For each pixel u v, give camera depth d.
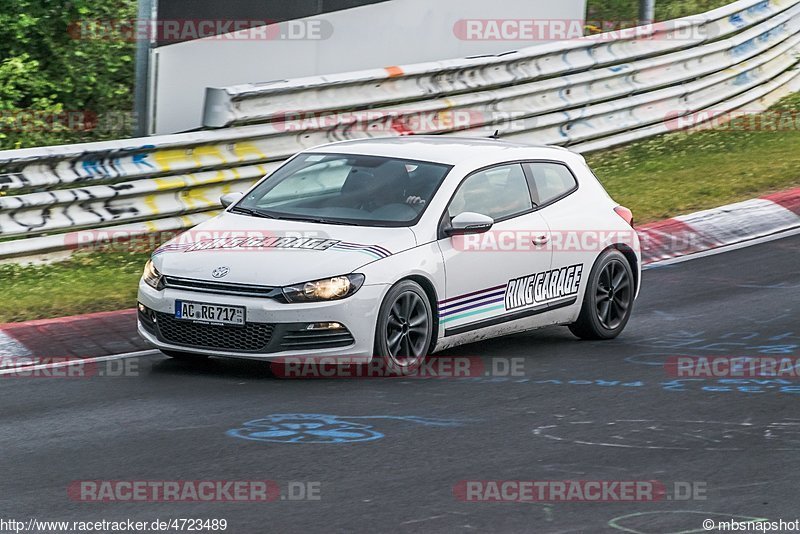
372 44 51.84
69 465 21.62
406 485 20.80
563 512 19.61
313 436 23.58
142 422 24.39
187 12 45.50
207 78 46.25
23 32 51.75
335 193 30.88
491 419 25.12
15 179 38.69
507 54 53.59
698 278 40.78
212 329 27.92
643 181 52.62
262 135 44.56
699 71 61.97
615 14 72.62
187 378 28.14
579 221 33.12
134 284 37.31
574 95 56.28
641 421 25.22
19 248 38.62
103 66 53.75
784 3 71.38
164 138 42.09
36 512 19.22
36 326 32.53
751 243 45.47
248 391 26.98
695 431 24.52
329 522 18.94
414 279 29.02
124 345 31.45
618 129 57.84
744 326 34.66
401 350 28.88
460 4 54.94
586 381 28.61
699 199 49.72
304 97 46.38
